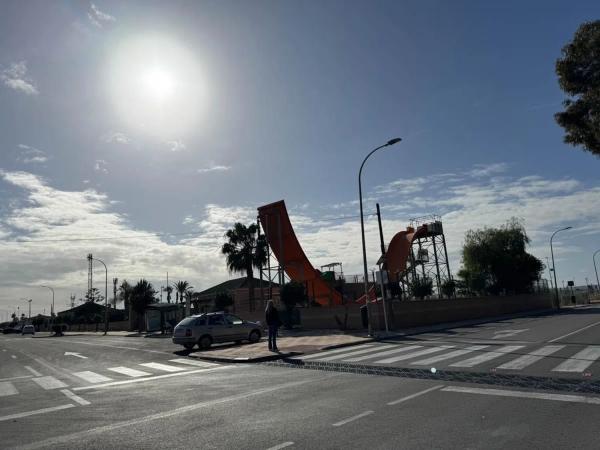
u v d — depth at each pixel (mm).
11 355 24375
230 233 45594
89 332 71312
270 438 6250
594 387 8391
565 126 17766
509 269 50438
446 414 7027
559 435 5801
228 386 10680
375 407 7703
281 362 15047
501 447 5457
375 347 17969
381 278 24750
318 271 40125
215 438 6375
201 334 21328
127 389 10977
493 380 9523
